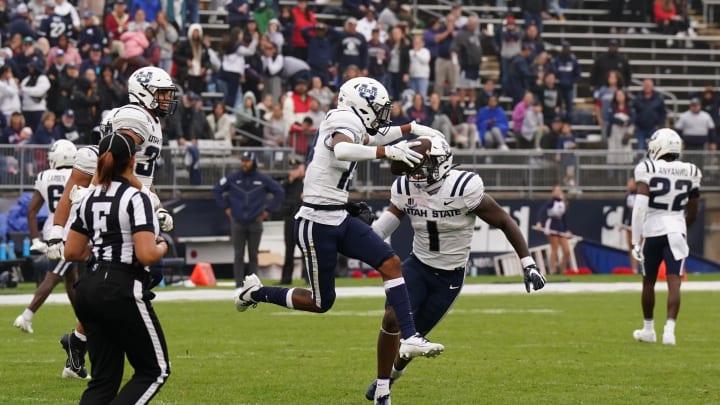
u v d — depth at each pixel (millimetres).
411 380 25172
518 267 66062
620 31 86500
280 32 68750
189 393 23094
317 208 21844
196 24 64812
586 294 50719
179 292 50969
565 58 73500
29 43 60094
